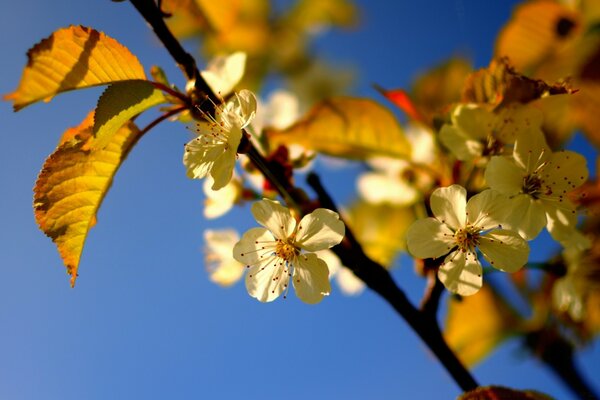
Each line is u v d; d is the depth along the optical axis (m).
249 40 0.52
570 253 0.41
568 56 0.44
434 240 0.36
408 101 0.42
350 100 0.42
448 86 0.47
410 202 0.45
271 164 0.38
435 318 0.37
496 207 0.36
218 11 0.50
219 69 0.39
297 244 0.36
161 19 0.37
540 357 0.44
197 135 0.37
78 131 0.37
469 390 0.37
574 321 0.43
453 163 0.40
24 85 0.35
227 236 0.42
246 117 0.36
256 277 0.37
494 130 0.39
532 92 0.38
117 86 0.36
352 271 0.37
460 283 0.36
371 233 0.45
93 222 0.37
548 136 0.44
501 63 0.38
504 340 0.44
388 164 0.45
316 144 0.42
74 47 0.36
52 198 0.37
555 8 0.44
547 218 0.37
